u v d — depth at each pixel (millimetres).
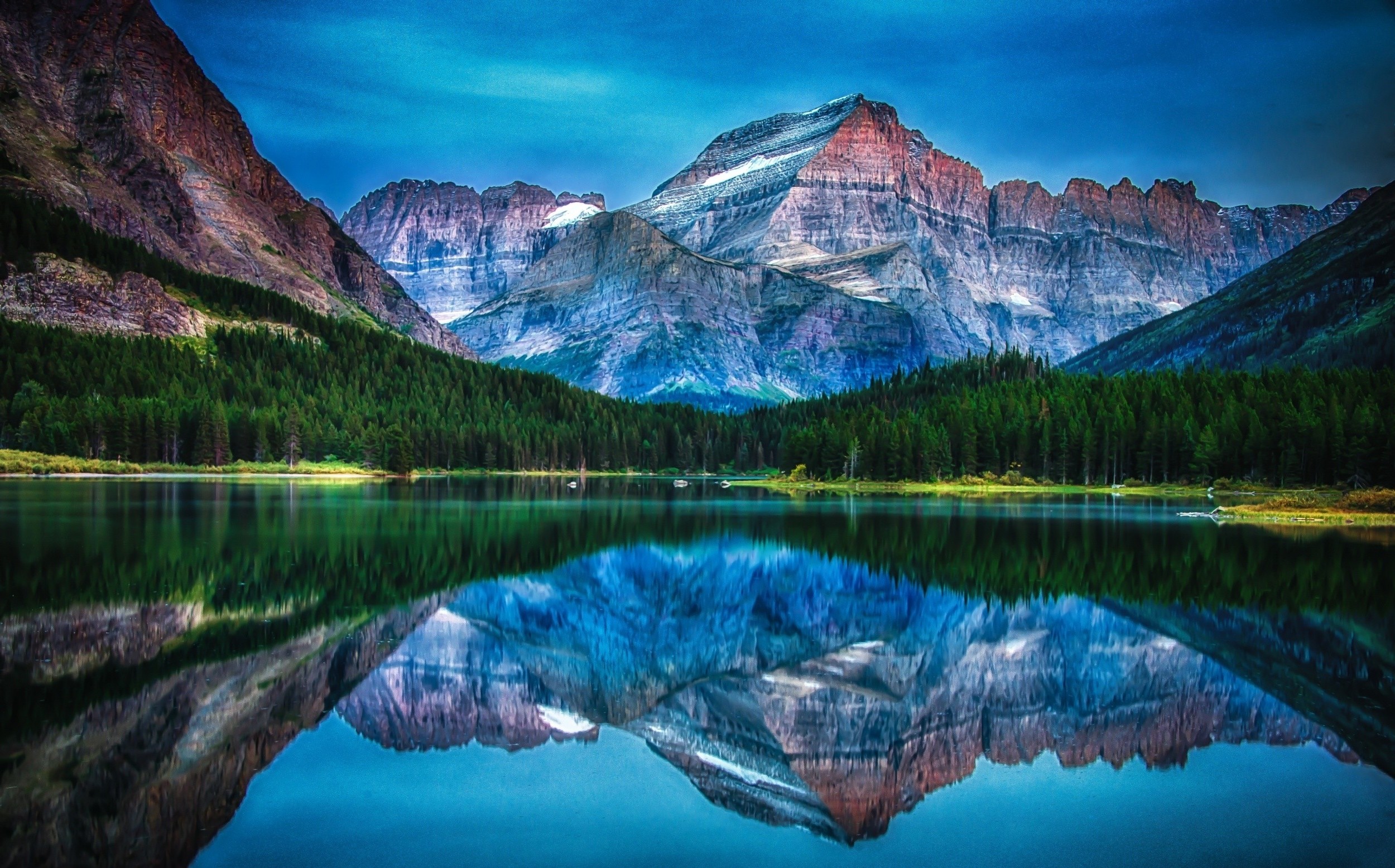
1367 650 50750
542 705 40094
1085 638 53031
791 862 25719
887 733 37281
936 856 26500
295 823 27828
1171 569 77562
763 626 56094
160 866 24812
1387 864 25953
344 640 49188
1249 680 44656
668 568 76750
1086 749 35656
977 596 65750
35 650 44656
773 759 34406
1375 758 34781
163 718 36062
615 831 27859
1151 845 27359
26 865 24656
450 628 53062
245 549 76938
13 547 73875
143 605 54688
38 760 31625
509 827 27766
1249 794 30938
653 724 38094
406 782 31234
